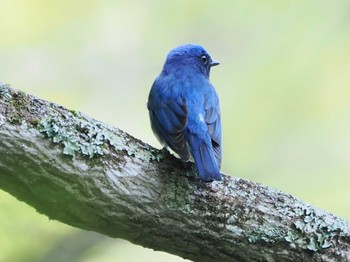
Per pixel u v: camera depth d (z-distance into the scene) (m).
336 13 14.87
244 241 8.01
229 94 14.30
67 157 7.66
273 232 8.01
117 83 15.26
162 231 7.96
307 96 14.30
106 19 15.50
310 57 14.58
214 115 9.19
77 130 7.82
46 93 15.04
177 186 8.01
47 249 11.73
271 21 15.03
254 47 14.87
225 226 7.98
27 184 7.65
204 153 8.65
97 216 7.86
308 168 13.84
